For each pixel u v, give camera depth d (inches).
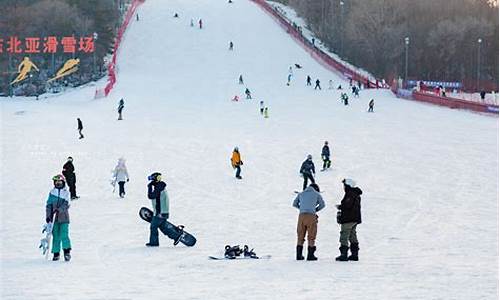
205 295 663.8
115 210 1441.9
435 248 1003.9
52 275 795.4
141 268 847.7
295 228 1232.8
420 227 1223.5
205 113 3501.5
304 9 7480.3
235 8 7066.9
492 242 1058.7
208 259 930.7
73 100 4185.5
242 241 1104.2
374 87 4766.2
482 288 678.5
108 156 2274.9
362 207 1462.8
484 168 2025.1
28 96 4640.8
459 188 1715.1
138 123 3127.5
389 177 1899.6
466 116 3403.1
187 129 2965.1
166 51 5708.7
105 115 3376.0
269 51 5738.2
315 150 2409.0
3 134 2691.9
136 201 1565.0
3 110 3511.3
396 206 1472.7
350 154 2317.9
